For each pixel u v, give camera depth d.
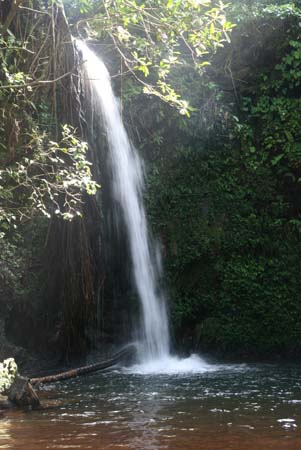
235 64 13.06
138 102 12.57
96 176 10.54
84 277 10.41
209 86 12.71
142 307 11.84
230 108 12.88
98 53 12.27
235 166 12.55
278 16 12.64
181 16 6.59
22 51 8.35
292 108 12.43
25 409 6.48
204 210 12.45
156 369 10.24
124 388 7.94
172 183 12.51
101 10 8.76
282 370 10.06
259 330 11.98
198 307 12.23
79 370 9.37
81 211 10.00
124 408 6.46
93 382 8.56
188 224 12.34
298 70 12.66
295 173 12.52
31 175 8.57
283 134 12.47
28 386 6.67
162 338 11.94
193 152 12.66
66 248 10.33
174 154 12.64
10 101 8.27
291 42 12.48
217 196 12.48
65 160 9.05
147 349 11.61
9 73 7.82
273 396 7.18
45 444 4.89
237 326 12.01
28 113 9.04
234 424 5.58
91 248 10.66
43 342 11.05
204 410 6.28
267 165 12.52
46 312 11.05
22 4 8.51
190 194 12.47
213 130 12.66
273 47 12.87
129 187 11.89
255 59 13.02
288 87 12.75
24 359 10.60
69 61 8.94
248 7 12.95
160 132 12.62
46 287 10.82
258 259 12.23
